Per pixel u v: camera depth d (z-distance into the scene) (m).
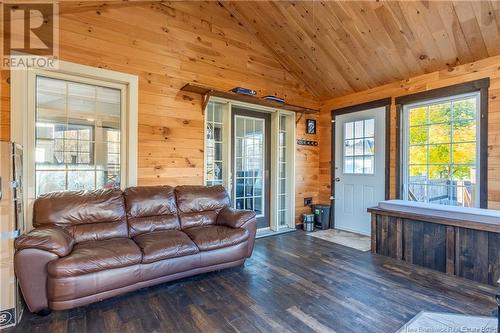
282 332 1.83
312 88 4.83
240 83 4.04
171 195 3.06
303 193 4.86
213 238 2.69
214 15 3.79
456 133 3.45
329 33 3.60
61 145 2.84
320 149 5.06
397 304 2.18
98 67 2.93
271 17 3.72
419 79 3.75
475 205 3.25
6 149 1.95
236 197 4.19
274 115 4.57
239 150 4.25
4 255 1.91
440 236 2.85
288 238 4.12
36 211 2.39
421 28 3.08
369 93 4.35
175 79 3.45
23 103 2.56
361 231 4.39
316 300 2.25
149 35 3.27
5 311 1.88
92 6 2.81
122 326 1.90
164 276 2.40
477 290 2.41
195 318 1.99
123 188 3.12
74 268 1.96
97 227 2.53
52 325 1.90
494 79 3.09
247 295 2.33
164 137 3.36
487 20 2.75
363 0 3.00
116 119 3.14
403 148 3.95
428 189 3.72
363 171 4.39
